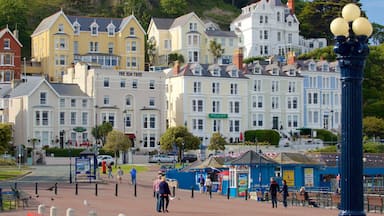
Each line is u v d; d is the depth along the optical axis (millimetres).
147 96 138750
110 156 120312
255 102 148125
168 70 148375
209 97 142750
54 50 164750
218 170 79312
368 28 24047
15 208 52156
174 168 101188
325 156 93938
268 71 151000
